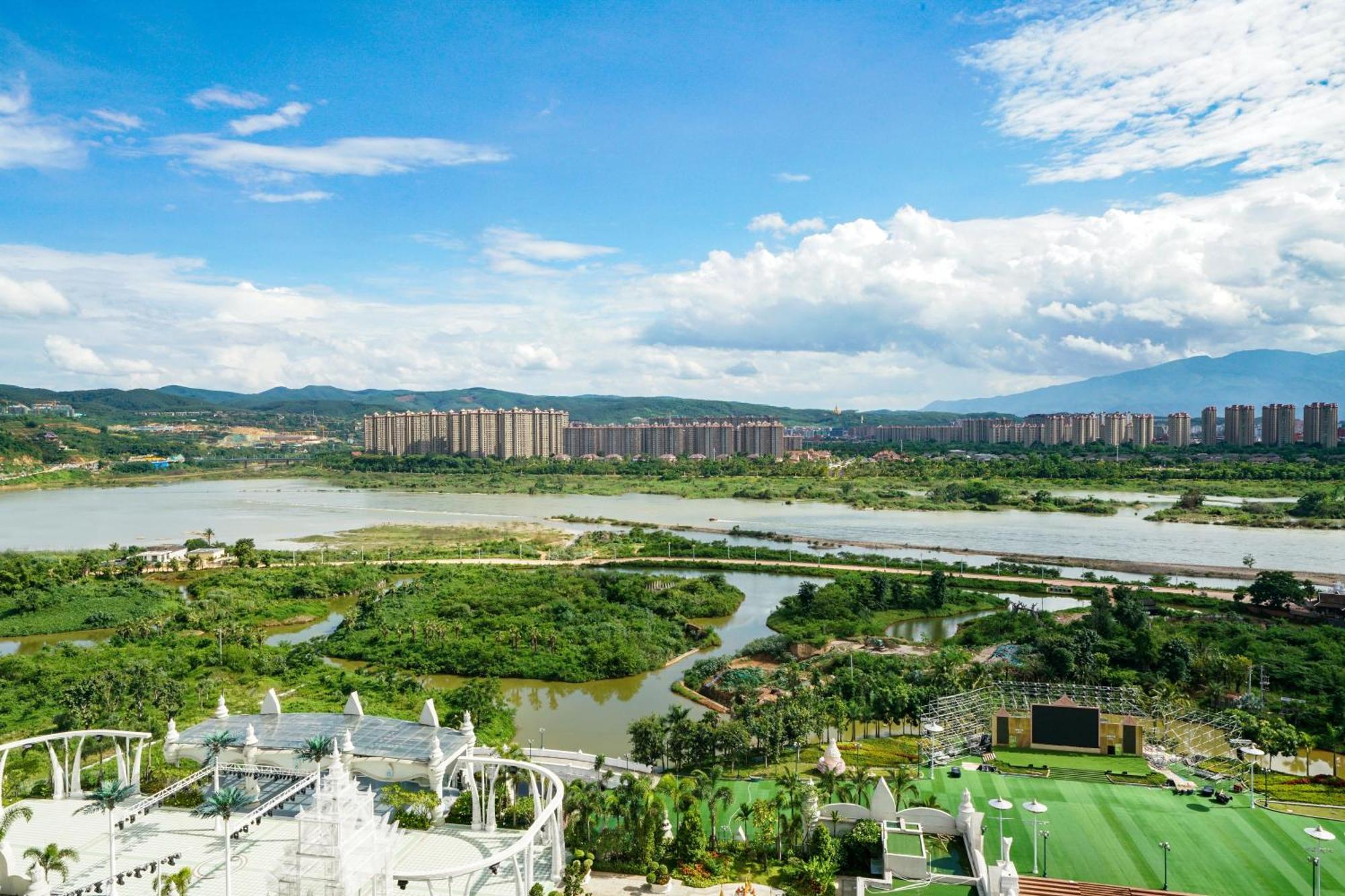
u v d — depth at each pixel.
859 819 87.19
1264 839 83.81
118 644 170.62
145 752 107.00
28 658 155.12
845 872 81.94
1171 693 127.62
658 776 103.25
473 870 63.56
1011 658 144.75
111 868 65.56
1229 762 104.62
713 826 86.31
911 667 140.38
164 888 65.12
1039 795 94.31
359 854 59.09
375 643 171.25
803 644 164.50
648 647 162.62
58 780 86.69
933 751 105.44
